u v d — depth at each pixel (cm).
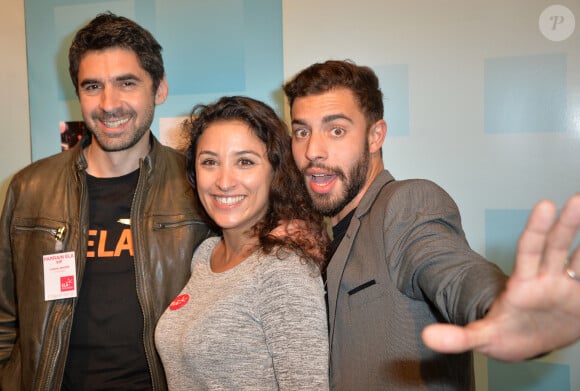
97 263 160
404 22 208
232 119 129
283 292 109
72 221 163
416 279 94
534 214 56
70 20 234
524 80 200
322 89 127
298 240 118
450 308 79
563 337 60
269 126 129
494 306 62
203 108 139
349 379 112
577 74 195
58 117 237
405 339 104
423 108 209
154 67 168
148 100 166
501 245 205
